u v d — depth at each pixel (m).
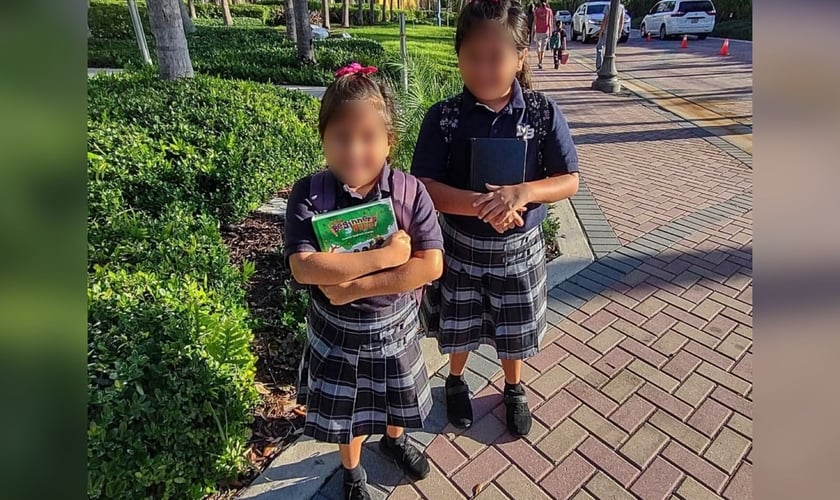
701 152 6.46
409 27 25.73
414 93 5.62
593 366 2.75
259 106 5.59
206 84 6.07
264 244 3.82
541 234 2.20
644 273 3.64
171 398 2.00
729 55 16.06
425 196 1.78
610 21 10.46
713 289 3.43
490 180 1.93
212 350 2.28
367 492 2.02
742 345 2.89
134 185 3.68
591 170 5.89
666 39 22.23
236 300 2.90
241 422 2.15
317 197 1.67
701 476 2.12
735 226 4.35
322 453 2.23
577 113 8.87
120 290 2.39
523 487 2.09
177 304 2.35
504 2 1.82
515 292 2.14
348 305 1.73
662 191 5.19
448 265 2.17
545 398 2.54
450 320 2.21
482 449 2.27
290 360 2.73
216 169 4.01
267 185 4.42
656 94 10.32
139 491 1.81
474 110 1.95
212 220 3.66
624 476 2.13
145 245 3.04
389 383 1.85
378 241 1.68
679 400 2.51
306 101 6.65
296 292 3.06
